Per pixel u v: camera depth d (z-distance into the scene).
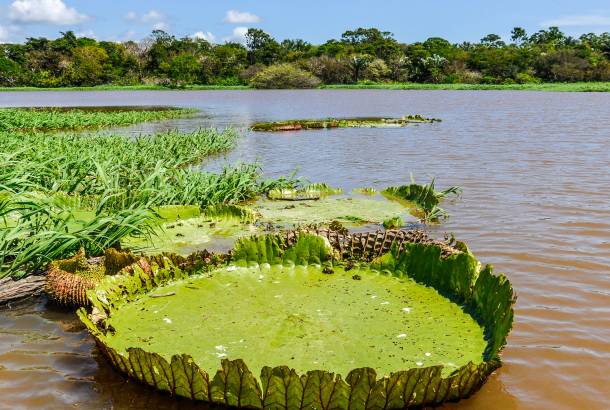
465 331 3.59
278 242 4.83
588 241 5.99
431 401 3.03
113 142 14.11
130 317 3.89
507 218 7.01
